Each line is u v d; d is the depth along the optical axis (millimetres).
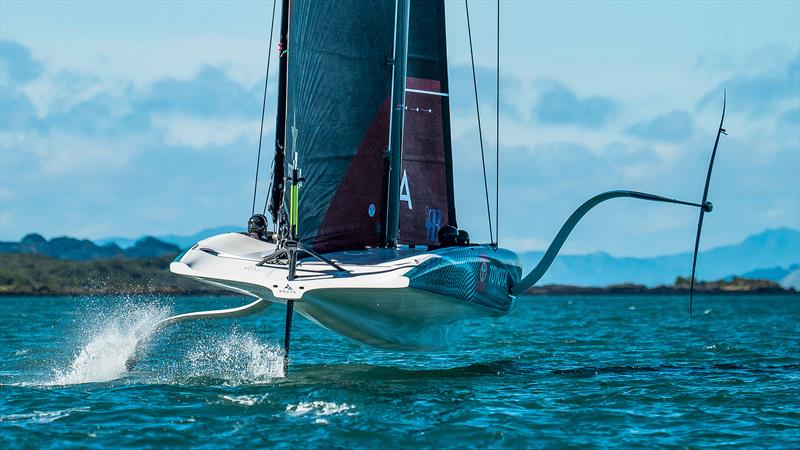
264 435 37188
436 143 59250
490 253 54375
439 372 56750
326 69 49781
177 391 46281
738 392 48438
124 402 43312
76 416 40219
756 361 65750
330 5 49719
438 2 59594
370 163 52031
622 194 57125
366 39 51500
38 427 38125
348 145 50969
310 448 35344
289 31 48000
